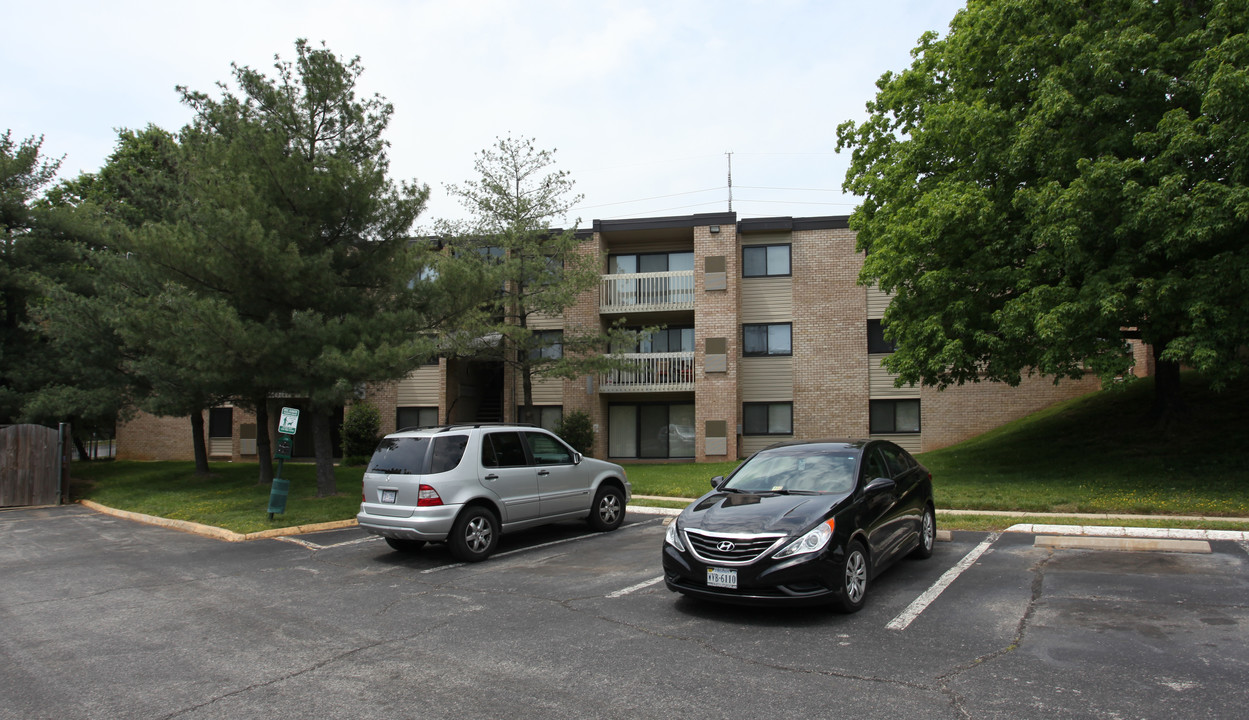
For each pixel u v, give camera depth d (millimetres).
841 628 6375
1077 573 8094
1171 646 5617
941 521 11688
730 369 24172
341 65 15852
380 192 15820
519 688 5113
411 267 16203
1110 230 13086
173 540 12430
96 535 13211
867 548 7199
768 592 6508
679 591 6977
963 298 15070
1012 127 14711
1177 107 13039
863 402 24281
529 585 8422
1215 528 10477
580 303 25688
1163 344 15227
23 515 16672
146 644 6438
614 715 4586
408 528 9656
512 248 21938
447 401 26578
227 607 7746
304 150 15906
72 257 21828
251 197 14180
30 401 19719
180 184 18750
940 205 14492
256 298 15172
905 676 5156
